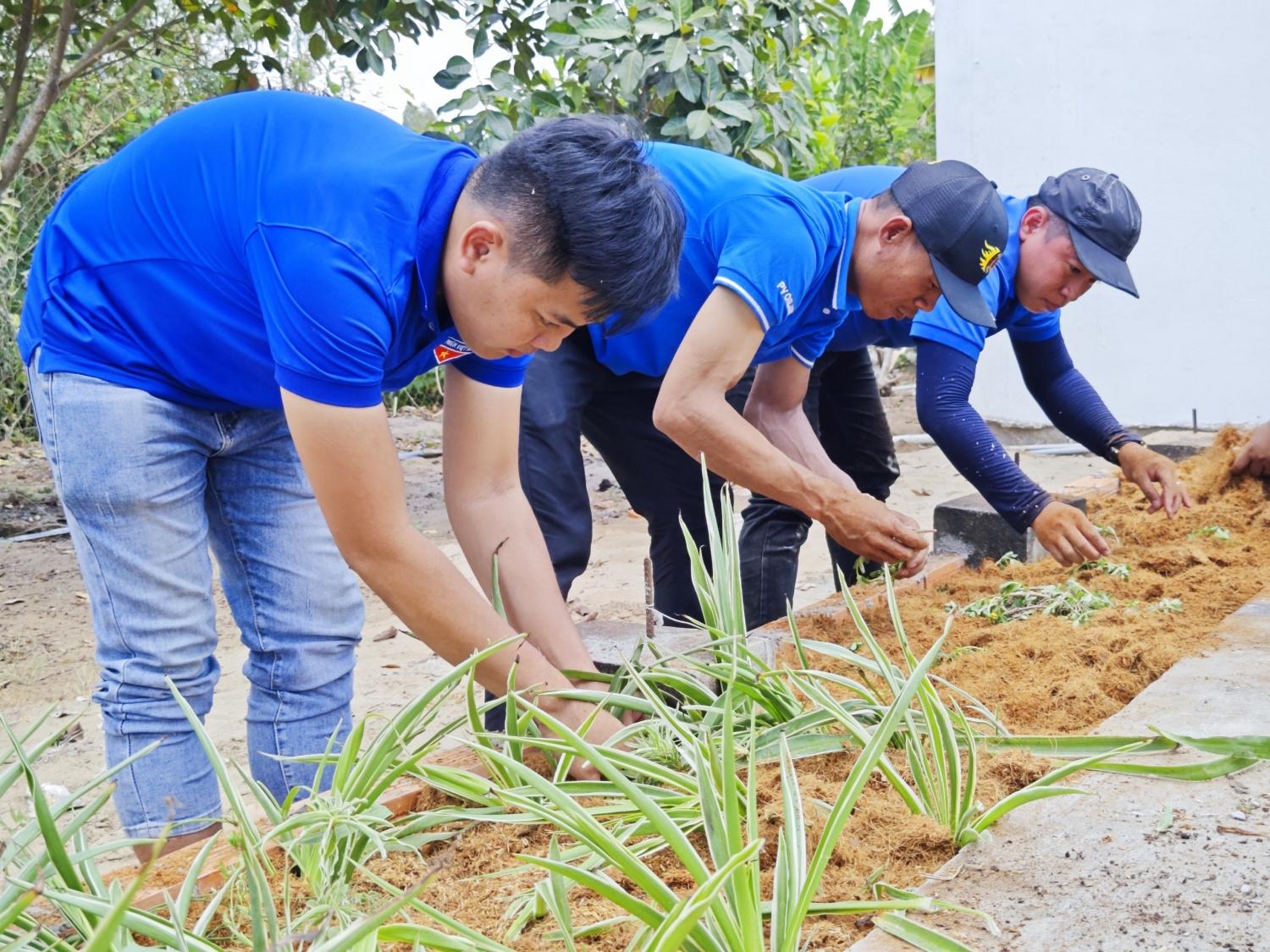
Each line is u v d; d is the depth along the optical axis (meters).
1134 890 1.37
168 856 1.67
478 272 1.61
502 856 1.66
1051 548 2.85
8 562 5.50
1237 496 3.80
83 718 3.47
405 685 3.59
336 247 1.58
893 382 10.16
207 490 2.16
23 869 1.21
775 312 2.39
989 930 1.31
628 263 1.56
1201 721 1.84
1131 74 6.68
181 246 1.82
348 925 1.33
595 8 4.80
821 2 5.64
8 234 8.16
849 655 1.93
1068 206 2.96
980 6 7.06
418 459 7.75
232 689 3.66
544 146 1.57
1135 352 6.93
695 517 3.19
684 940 1.20
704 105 4.94
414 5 5.16
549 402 2.75
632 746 1.88
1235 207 6.56
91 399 1.87
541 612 2.04
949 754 1.57
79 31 6.02
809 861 1.52
